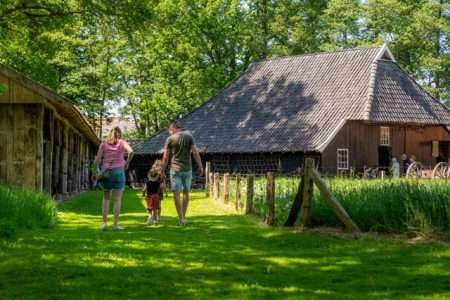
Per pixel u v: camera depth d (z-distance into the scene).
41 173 19.25
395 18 60.81
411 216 10.63
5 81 18.78
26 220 12.64
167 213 17.72
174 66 54.66
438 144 43.62
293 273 7.93
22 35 28.05
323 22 60.00
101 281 7.39
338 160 38.88
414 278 7.57
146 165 45.25
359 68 42.38
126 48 55.69
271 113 42.25
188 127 44.66
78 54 55.53
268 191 13.18
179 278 7.59
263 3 57.97
